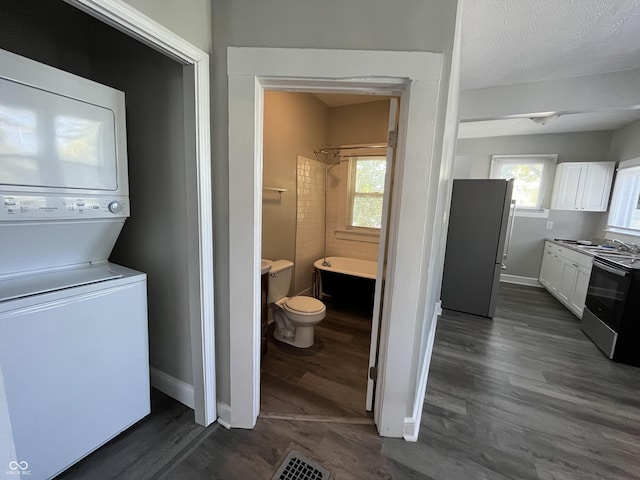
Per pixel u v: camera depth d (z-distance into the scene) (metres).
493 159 4.96
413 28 1.19
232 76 1.28
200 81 1.29
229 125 1.32
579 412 1.88
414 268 1.38
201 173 1.37
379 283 1.60
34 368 1.14
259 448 1.50
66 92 1.24
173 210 1.60
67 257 1.47
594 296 2.99
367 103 3.46
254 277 1.47
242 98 1.29
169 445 1.51
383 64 1.21
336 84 1.29
